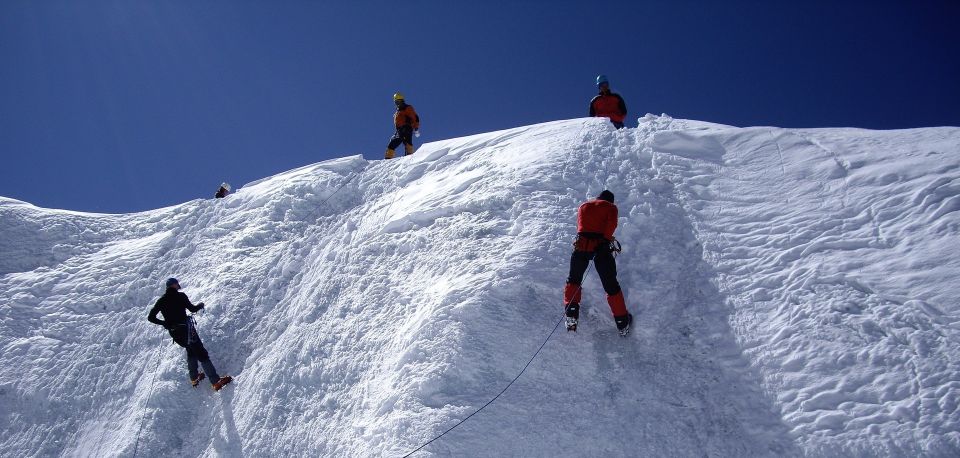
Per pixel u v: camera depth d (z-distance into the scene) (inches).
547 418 198.4
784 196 263.1
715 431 185.8
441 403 207.8
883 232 228.8
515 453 191.5
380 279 289.3
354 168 446.6
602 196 238.2
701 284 230.5
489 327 224.1
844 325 196.9
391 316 262.2
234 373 292.5
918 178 247.0
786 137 304.7
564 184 290.5
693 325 216.8
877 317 195.5
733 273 230.4
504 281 236.2
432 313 235.3
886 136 292.0
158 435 272.8
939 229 220.7
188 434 271.3
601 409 199.0
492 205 289.4
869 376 180.5
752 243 241.4
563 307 229.8
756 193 269.0
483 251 261.9
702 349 208.5
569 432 193.9
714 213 262.4
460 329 224.7
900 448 161.5
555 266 241.1
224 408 273.1
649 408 196.4
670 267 241.3
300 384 260.4
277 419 251.3
